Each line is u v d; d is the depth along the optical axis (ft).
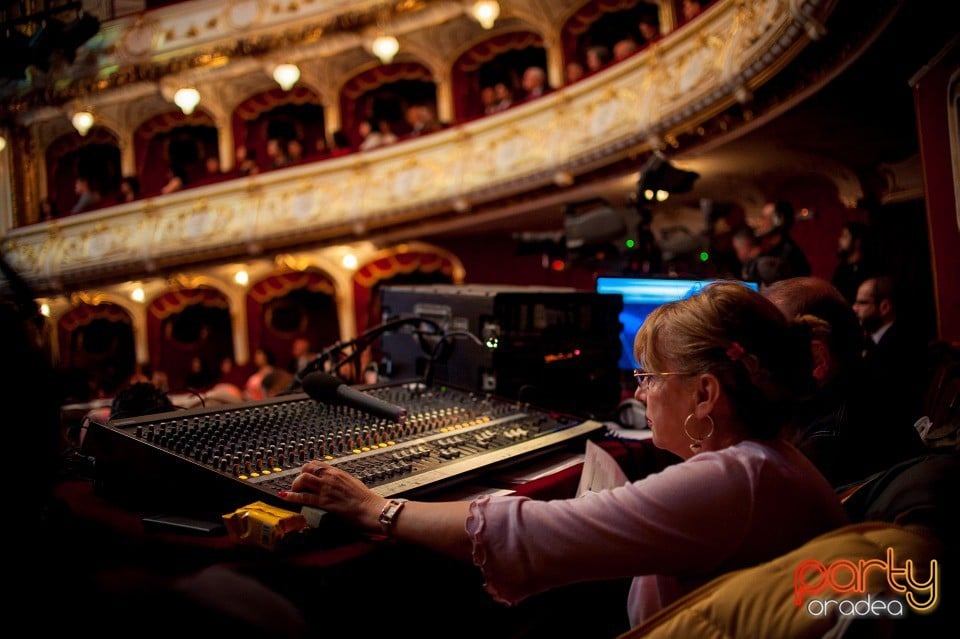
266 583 3.32
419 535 3.60
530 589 3.40
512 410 6.12
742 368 3.52
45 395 3.09
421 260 37.11
